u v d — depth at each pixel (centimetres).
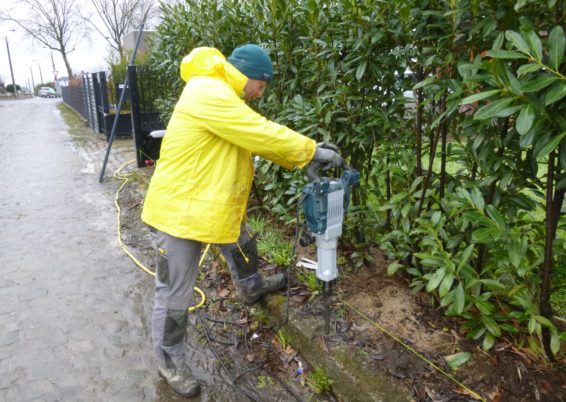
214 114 188
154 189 209
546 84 139
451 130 231
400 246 258
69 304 327
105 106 1070
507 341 232
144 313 316
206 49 206
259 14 312
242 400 231
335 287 287
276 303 283
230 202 208
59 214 531
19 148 1036
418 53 221
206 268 364
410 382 212
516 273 216
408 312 260
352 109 272
